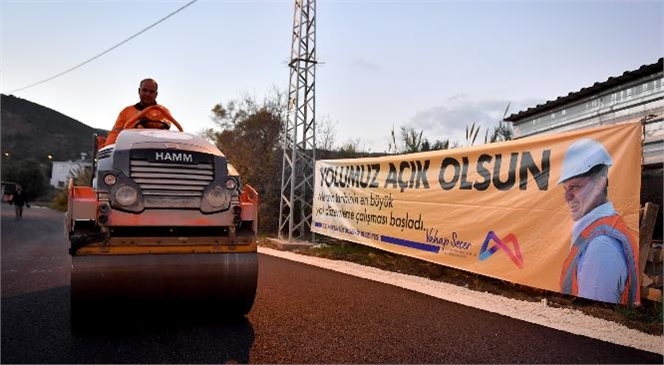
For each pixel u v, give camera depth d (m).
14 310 5.61
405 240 9.19
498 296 6.61
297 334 4.80
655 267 6.01
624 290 5.55
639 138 5.61
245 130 22.08
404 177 9.39
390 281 7.71
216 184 4.98
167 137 5.15
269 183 17.80
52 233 17.72
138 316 5.30
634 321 5.29
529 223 6.70
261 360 4.07
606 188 5.82
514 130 12.23
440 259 8.24
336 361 4.08
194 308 5.02
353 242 11.61
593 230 5.88
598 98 9.34
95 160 6.00
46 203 54.56
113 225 4.62
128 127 5.66
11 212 31.34
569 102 10.10
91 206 4.59
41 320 5.17
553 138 6.55
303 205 13.62
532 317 5.51
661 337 4.77
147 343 4.46
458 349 4.42
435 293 6.79
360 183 10.86
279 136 20.94
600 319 5.39
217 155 5.14
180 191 4.88
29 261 9.89
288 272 8.52
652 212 5.87
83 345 4.36
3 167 58.00
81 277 4.38
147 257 4.64
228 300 5.01
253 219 5.17
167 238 4.78
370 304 6.09
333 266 9.37
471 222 7.68
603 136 5.96
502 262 7.03
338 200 11.74
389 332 4.91
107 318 4.84
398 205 9.48
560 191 6.35
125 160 4.77
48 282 7.41
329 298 6.40
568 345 4.53
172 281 4.69
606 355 4.27
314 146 13.23
